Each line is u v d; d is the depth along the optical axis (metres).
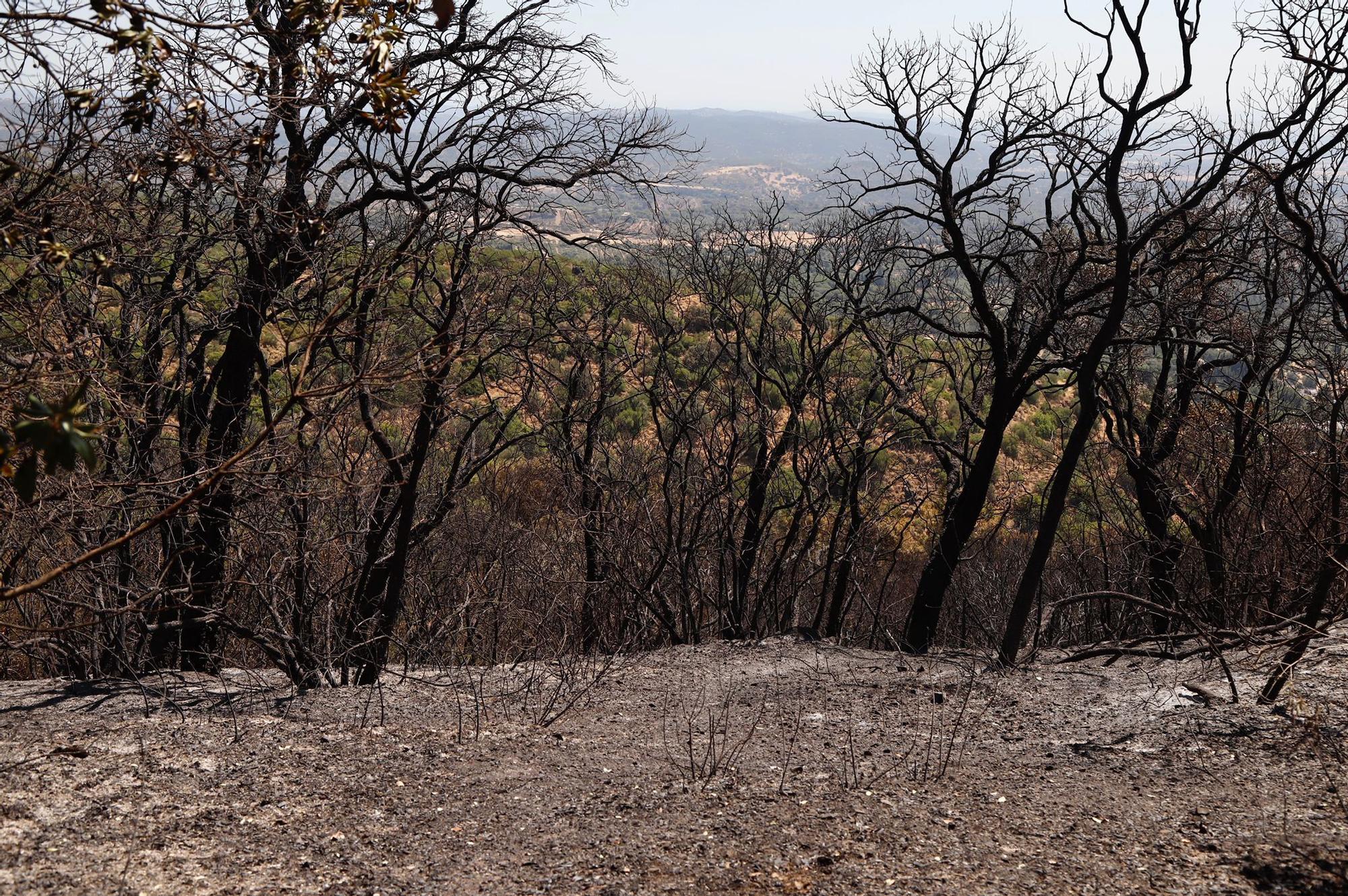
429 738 5.49
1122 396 12.16
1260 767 4.77
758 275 11.66
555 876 3.75
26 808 4.12
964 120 9.77
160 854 3.84
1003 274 11.22
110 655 7.21
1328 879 3.46
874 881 3.64
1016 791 4.62
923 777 4.89
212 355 10.14
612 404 11.10
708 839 4.10
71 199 4.60
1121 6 7.08
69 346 4.72
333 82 3.80
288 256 6.77
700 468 11.80
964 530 10.04
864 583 13.06
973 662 7.79
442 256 7.79
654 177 8.84
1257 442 10.26
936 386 15.55
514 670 7.48
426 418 6.74
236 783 4.64
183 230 6.22
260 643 6.50
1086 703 6.19
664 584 11.84
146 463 6.30
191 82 3.75
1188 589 10.52
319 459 6.89
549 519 11.54
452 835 4.16
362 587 7.06
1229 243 9.27
